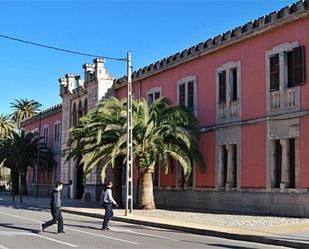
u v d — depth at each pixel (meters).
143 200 31.45
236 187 28.86
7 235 17.39
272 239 16.78
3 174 112.00
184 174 30.69
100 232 19.31
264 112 26.97
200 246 15.40
